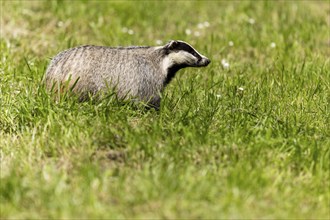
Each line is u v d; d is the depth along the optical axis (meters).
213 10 51.56
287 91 31.66
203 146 24.38
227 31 44.75
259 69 36.41
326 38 43.44
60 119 26.05
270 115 27.91
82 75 27.36
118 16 47.41
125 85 27.95
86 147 24.47
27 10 46.50
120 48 28.66
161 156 23.48
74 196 20.97
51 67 27.94
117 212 20.28
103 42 40.09
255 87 32.31
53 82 27.58
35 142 24.77
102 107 26.70
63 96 27.17
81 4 48.88
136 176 22.25
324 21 46.97
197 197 20.98
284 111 29.06
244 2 52.38
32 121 26.59
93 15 46.97
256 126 26.33
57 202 20.38
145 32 45.09
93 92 27.52
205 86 32.78
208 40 42.97
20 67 33.84
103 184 21.58
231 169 22.78
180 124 25.84
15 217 20.02
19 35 41.09
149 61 28.80
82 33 43.12
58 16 46.09
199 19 48.78
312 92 31.70
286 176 22.91
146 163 22.92
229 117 27.61
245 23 46.81
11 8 46.25
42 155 24.27
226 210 20.42
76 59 27.59
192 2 53.34
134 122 27.09
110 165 23.52
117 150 24.61
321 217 20.75
